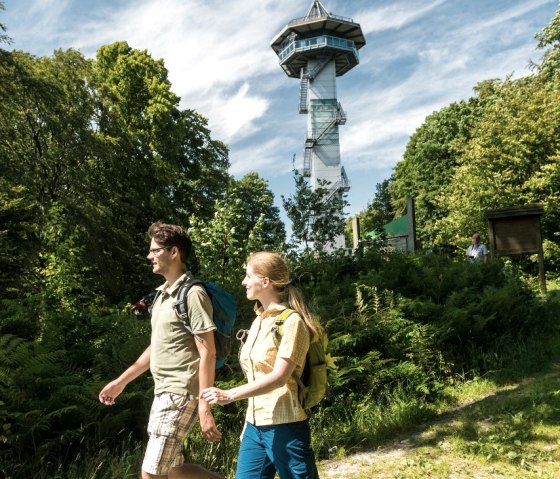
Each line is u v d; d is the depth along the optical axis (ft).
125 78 101.24
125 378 11.28
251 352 9.93
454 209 92.53
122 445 15.51
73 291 34.63
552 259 74.23
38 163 74.49
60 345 17.75
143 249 86.43
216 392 9.32
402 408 19.98
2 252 36.86
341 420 19.19
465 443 16.71
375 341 23.45
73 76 85.05
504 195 80.74
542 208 48.67
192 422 10.20
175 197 104.78
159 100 99.66
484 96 137.08
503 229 50.26
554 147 82.02
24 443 14.07
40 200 65.92
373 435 18.22
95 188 80.69
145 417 16.30
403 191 157.79
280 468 9.46
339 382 19.79
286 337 9.48
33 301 22.44
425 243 123.34
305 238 39.04
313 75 261.24
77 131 76.79
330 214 39.01
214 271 29.22
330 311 24.52
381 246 40.01
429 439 17.66
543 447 16.03
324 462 16.57
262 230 32.99
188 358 10.24
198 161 112.47
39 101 71.92
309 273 32.58
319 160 254.47
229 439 16.71
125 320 20.94
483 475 14.56
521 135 83.25
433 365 24.47
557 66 101.19
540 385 22.11
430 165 141.49
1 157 64.69
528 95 93.61
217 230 31.09
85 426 14.49
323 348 9.93
